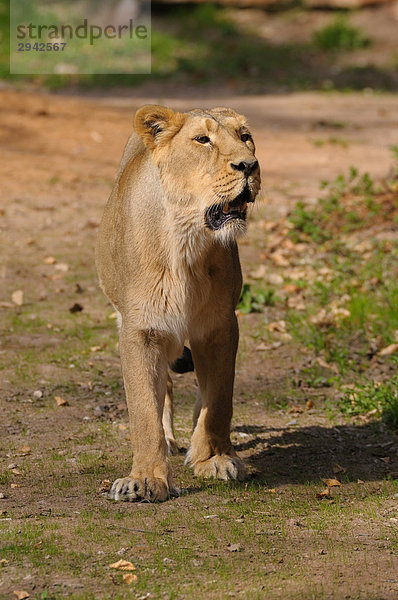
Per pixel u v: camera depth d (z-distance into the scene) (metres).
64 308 14.67
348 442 10.32
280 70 38.12
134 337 8.62
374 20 44.50
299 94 34.31
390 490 8.88
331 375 12.53
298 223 18.36
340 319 14.20
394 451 10.05
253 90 34.88
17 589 6.41
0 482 8.77
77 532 7.46
